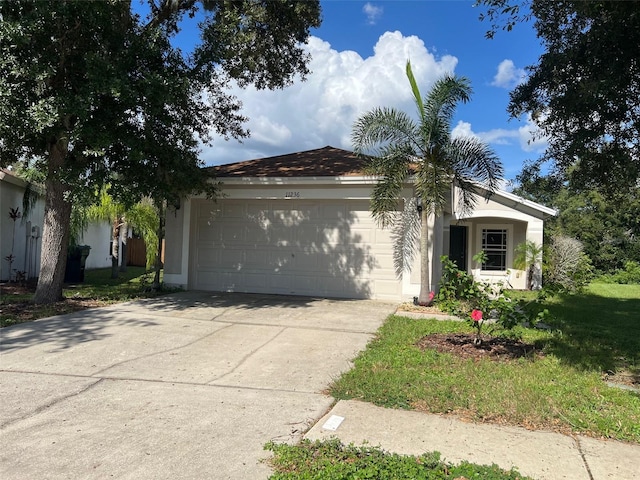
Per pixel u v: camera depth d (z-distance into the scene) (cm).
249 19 1011
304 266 1173
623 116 586
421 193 995
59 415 427
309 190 1143
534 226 1620
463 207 1230
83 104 760
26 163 1080
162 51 893
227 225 1225
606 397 489
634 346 731
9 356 605
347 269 1145
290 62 1263
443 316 913
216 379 534
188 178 1023
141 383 515
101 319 832
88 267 2034
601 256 2266
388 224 1113
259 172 1209
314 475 324
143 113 858
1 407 443
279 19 1134
